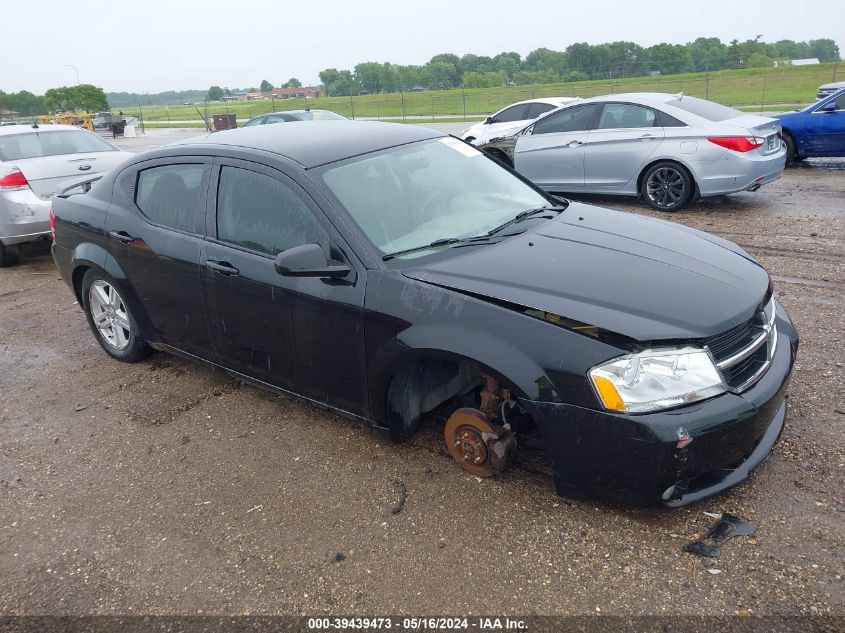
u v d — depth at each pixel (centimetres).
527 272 314
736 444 279
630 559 277
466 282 310
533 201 413
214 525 324
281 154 378
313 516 323
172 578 293
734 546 278
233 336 399
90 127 4775
